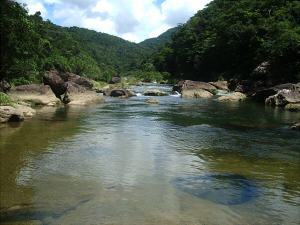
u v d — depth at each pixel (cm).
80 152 426
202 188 281
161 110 1131
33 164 355
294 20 2775
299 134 616
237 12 3944
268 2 3369
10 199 242
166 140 539
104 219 207
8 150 427
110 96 2014
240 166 366
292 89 1315
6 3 875
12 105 852
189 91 2002
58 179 299
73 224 198
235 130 666
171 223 202
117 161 379
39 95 1284
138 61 12125
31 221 201
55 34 7312
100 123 754
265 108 1221
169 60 7781
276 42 1998
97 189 271
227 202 247
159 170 342
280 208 238
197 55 5181
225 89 2528
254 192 273
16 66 1112
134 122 789
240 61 3809
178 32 7625
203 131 650
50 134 570
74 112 1014
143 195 258
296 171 346
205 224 203
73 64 3406
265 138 568
